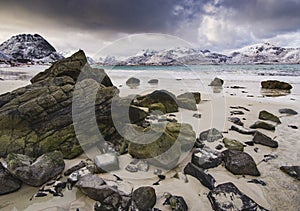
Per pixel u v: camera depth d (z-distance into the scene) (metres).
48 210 2.82
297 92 12.17
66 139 4.22
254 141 4.88
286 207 2.93
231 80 18.06
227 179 3.49
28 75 19.00
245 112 7.53
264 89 13.34
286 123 6.36
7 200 3.00
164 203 2.92
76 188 3.17
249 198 2.92
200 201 2.98
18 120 4.16
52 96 4.55
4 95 4.96
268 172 3.74
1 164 3.39
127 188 3.18
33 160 3.55
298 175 3.60
